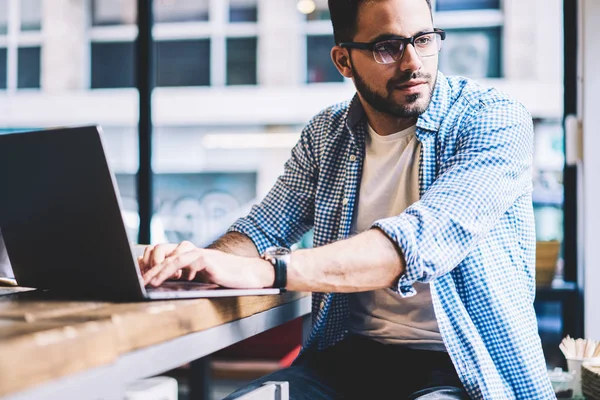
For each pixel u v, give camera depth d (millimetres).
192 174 6207
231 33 6180
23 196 1076
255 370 3533
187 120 6227
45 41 5797
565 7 2908
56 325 729
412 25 1364
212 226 6004
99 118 5793
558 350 2926
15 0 5820
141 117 3297
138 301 966
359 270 1120
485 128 1352
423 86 1385
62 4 5801
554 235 3039
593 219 2756
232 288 1064
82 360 696
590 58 2744
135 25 3283
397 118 1492
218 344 1018
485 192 1241
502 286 1342
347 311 1581
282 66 6094
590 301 2764
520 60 4441
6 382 596
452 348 1296
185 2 6191
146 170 3312
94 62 5793
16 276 1181
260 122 6227
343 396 1453
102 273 996
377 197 1528
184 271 1175
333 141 1621
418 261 1139
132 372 794
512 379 1311
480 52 4566
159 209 3369
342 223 1554
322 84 6078
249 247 1617
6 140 1057
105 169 922
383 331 1500
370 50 1396
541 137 3250
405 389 1439
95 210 958
